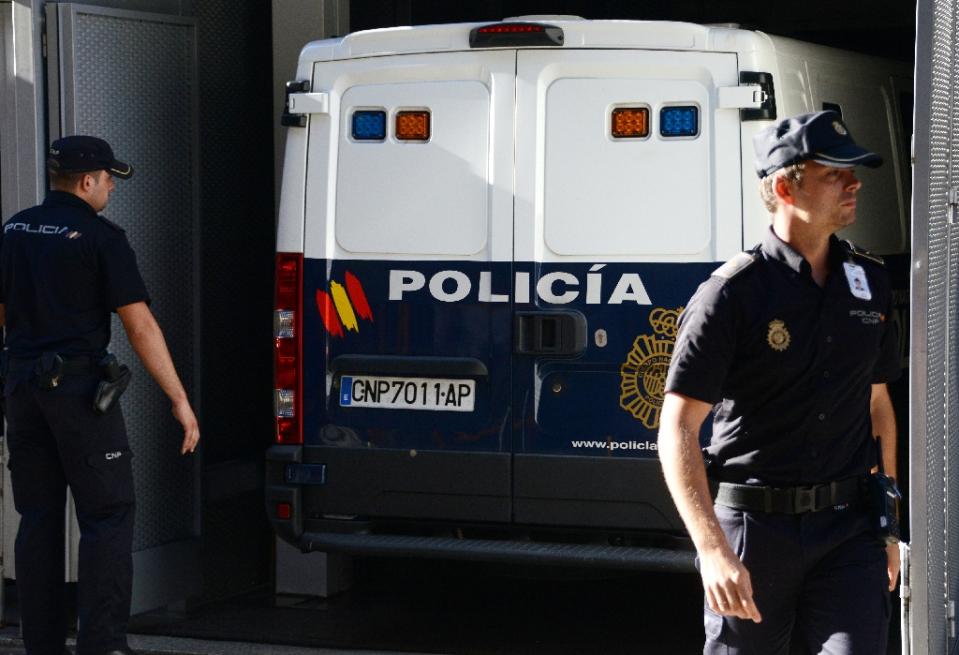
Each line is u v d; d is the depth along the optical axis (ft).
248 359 21.35
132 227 18.72
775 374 10.87
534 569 18.90
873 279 11.30
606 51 16.26
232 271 20.98
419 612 19.77
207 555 20.44
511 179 16.56
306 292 17.34
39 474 16.17
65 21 17.84
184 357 19.58
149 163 18.99
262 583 21.56
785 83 16.48
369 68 17.04
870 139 19.95
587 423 16.47
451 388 16.90
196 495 19.76
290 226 17.39
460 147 16.75
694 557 16.17
